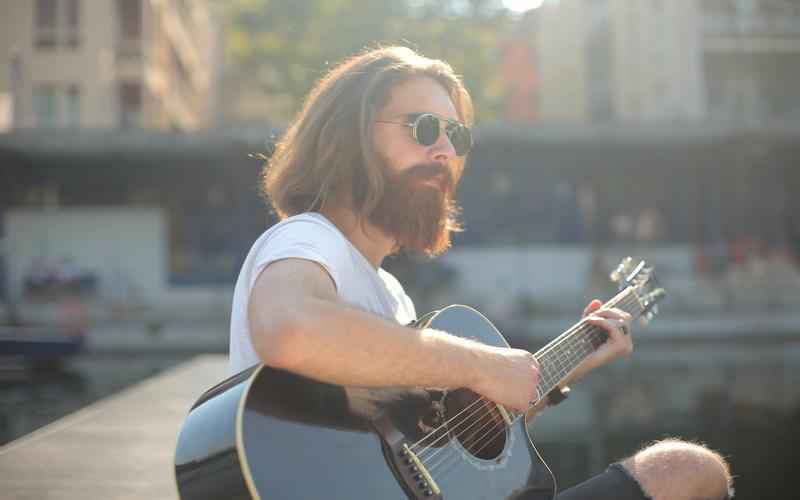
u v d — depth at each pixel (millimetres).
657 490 1740
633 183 25672
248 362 1641
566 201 25219
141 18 26359
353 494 1513
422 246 1816
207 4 39500
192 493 1476
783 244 25391
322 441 1524
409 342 1489
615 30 30062
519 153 24359
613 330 2186
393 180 1739
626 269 2564
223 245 24875
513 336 18859
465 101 1897
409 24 25422
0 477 3027
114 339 18859
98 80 25688
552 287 24047
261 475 1439
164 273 24250
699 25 27766
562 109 31641
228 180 25031
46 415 8375
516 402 1688
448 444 1715
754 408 8188
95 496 2725
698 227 25625
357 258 1667
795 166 25438
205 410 1527
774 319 20406
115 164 24469
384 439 1604
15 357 13320
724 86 28484
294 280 1436
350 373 1425
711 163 25422
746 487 4547
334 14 25281
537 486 1842
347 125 1735
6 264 23750
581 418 7645
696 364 13773
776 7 28078
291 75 25172
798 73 28406
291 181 1784
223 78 44250
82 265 24188
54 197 24891
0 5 25578
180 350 17891
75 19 25812
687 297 22312
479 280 24062
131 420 4516
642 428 6938
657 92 28094
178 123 32188
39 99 25688
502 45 34688
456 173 1846
